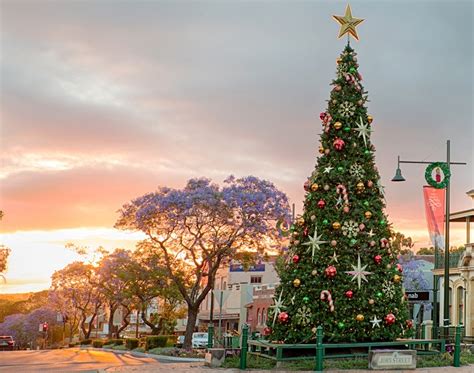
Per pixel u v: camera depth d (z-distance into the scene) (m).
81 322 86.88
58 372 22.97
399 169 28.33
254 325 68.00
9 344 63.72
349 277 20.05
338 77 21.69
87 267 75.62
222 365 20.84
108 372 20.67
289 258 21.38
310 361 19.44
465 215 40.06
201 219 39.06
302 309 20.11
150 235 40.22
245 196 38.56
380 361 18.72
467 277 38.81
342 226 20.34
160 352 39.56
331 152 21.08
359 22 22.20
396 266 20.75
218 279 87.88
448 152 27.00
